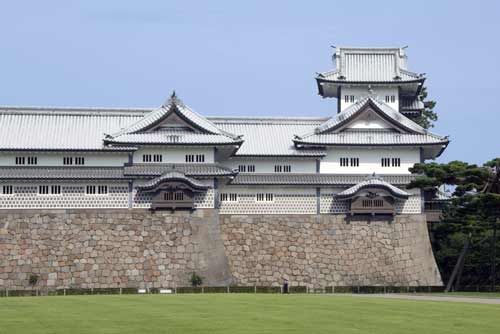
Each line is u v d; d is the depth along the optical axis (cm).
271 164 12938
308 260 12044
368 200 12262
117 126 12781
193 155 12338
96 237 11425
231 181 12344
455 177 11394
